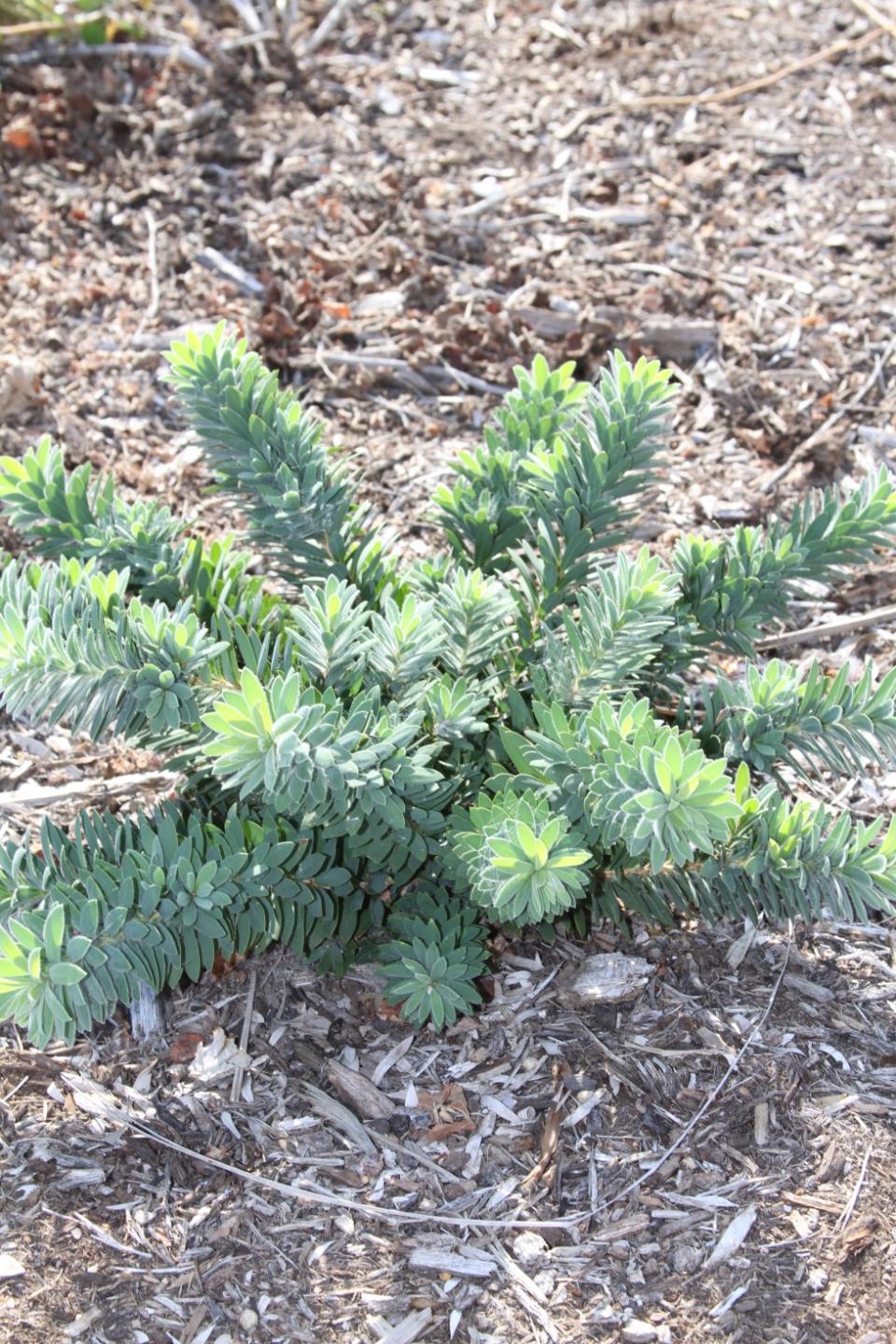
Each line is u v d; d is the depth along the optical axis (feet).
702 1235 2.62
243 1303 2.55
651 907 2.85
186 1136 2.74
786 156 4.94
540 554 2.90
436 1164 2.71
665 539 3.80
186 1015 2.92
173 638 2.59
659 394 2.85
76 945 2.51
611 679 2.75
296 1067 2.84
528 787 2.67
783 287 4.46
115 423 4.06
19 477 2.90
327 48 5.55
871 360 4.25
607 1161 2.70
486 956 2.83
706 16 5.74
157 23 5.54
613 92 5.28
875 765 3.39
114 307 4.40
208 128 5.06
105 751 3.39
